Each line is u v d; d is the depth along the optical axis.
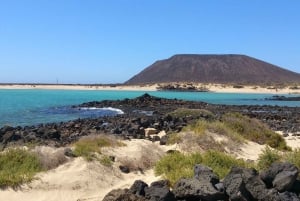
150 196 10.19
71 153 14.55
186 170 12.59
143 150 15.95
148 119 32.84
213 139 18.69
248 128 22.95
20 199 11.56
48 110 54.47
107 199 10.62
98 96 110.81
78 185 12.50
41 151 14.54
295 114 50.38
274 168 10.41
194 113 32.91
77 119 39.00
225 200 9.96
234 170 10.36
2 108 56.19
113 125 29.75
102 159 14.18
